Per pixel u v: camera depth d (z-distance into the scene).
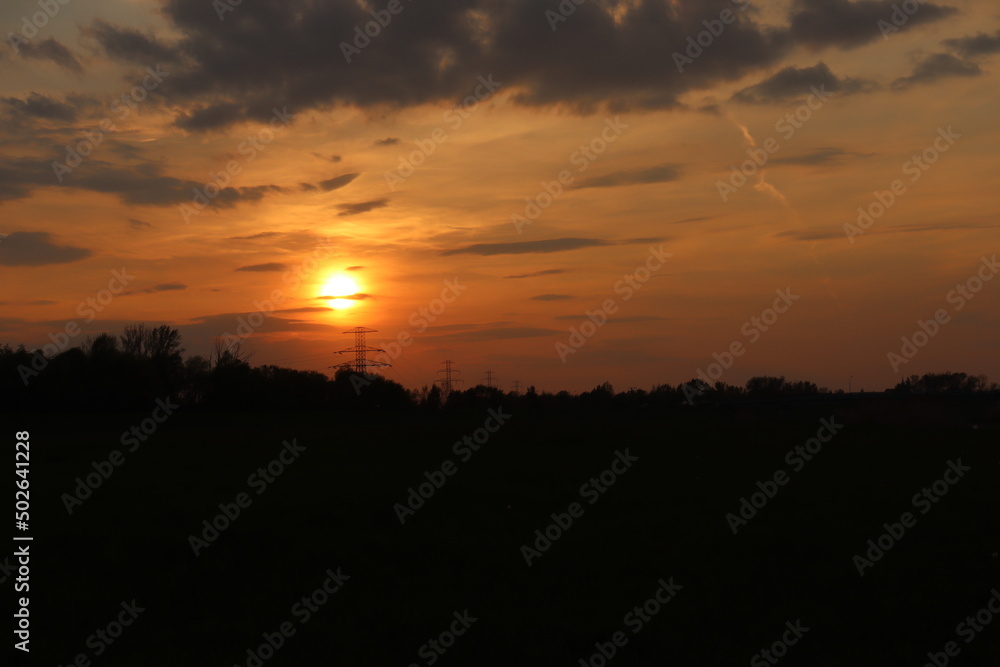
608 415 107.75
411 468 35.25
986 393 91.00
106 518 22.17
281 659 12.45
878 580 16.25
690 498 26.17
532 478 31.50
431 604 15.06
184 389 96.00
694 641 13.12
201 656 12.55
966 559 17.78
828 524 21.58
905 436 54.59
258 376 99.38
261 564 17.83
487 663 12.31
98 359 84.94
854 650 12.61
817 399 101.31
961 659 12.19
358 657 12.52
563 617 14.29
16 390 78.50
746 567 17.38
